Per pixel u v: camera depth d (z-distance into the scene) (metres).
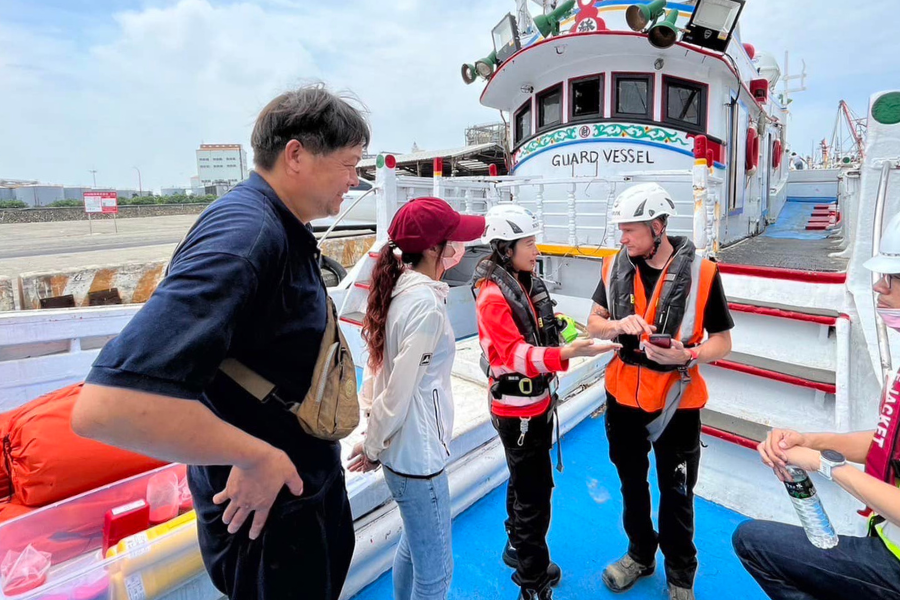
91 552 1.96
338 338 1.36
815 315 2.87
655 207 1.94
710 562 2.57
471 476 3.03
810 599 1.58
